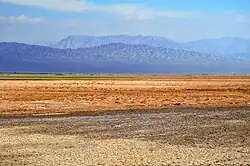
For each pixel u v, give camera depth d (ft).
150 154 87.97
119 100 204.54
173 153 88.79
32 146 96.43
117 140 102.94
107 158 84.64
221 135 108.88
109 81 400.26
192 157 85.35
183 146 95.71
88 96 223.51
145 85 328.29
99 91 257.14
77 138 105.81
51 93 237.45
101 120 137.49
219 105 186.29
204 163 80.79
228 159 83.76
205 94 240.32
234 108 174.19
